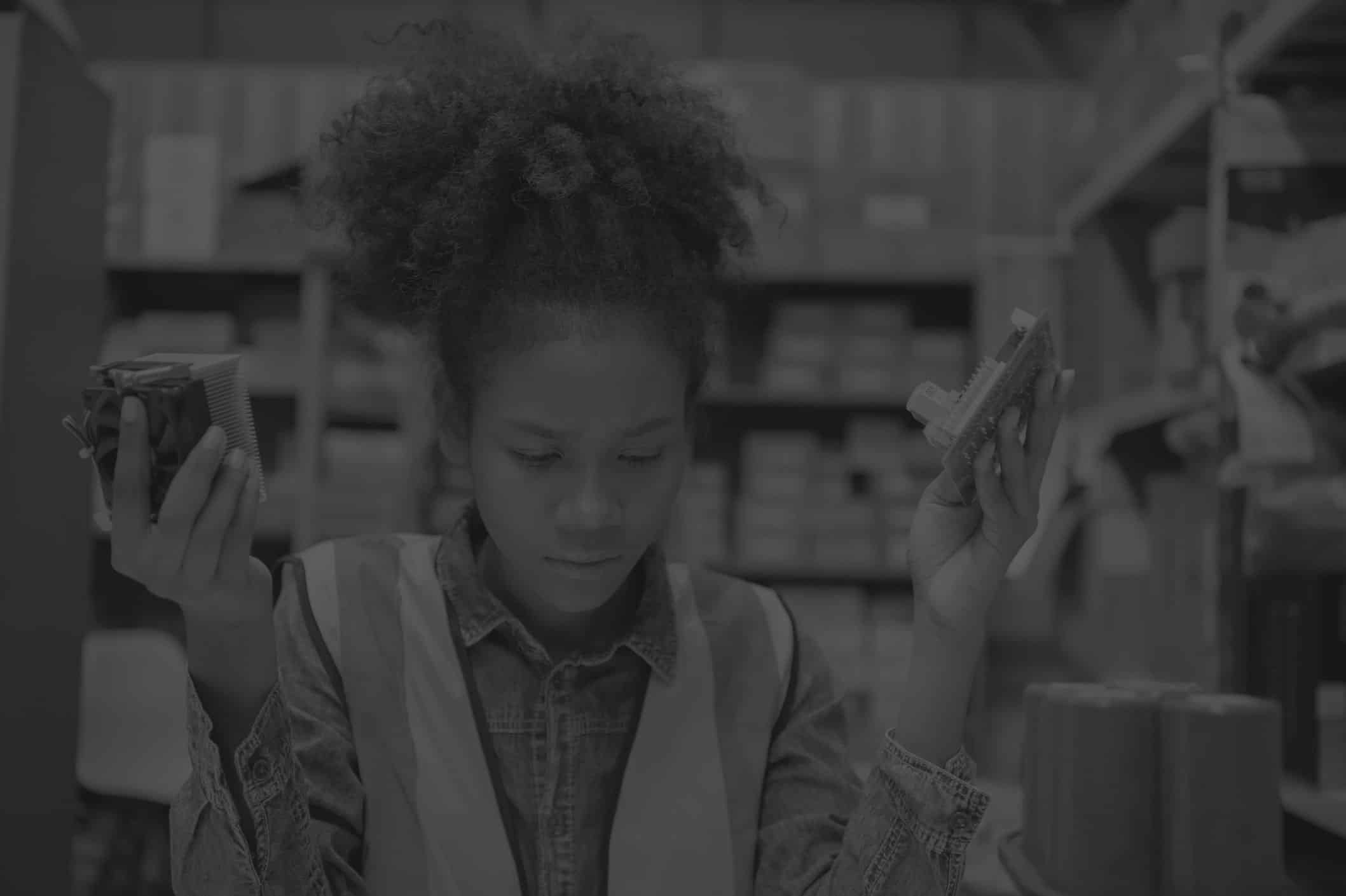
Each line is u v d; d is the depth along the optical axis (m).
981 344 4.02
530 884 0.86
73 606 1.73
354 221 0.90
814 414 4.39
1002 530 0.73
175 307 4.25
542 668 0.89
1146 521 2.54
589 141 0.83
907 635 3.96
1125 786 0.97
